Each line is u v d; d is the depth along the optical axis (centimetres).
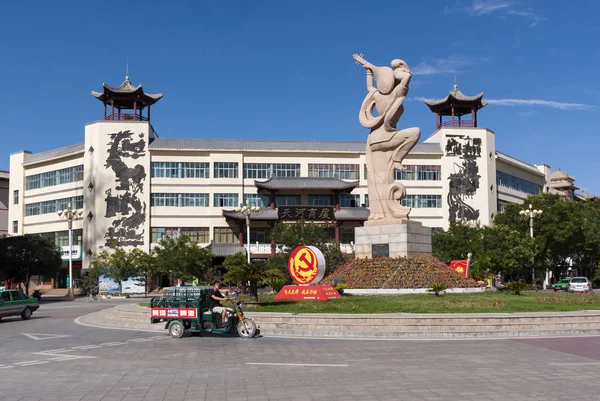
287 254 5897
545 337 1992
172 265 6266
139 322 2498
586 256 7450
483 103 8562
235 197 8006
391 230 3666
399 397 1080
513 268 6041
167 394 1130
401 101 3750
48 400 1098
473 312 2331
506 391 1121
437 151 8288
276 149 8131
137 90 7856
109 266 6638
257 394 1118
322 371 1352
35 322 2909
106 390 1176
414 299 2820
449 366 1403
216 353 1653
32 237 6750
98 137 7812
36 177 8644
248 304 2705
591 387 1154
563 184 11888
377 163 3834
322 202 8138
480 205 8250
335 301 2784
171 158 7938
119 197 7731
